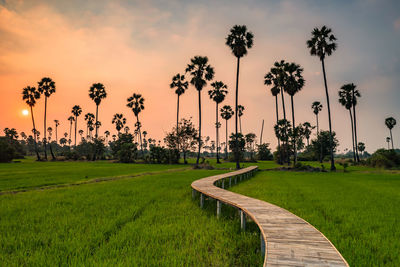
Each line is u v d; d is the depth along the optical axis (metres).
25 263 4.32
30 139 138.50
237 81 35.03
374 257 4.66
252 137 86.62
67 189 13.53
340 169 35.84
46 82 61.66
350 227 6.48
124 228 6.31
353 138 54.44
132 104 67.31
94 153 66.94
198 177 21.28
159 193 12.31
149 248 4.98
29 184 15.68
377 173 29.03
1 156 50.81
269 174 27.42
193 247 5.08
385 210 8.60
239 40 34.12
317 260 3.45
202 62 38.91
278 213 6.14
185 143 54.28
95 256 4.52
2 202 9.80
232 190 14.02
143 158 59.41
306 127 85.44
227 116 74.06
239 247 5.26
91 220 7.12
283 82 41.09
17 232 6.05
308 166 34.34
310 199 10.79
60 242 5.24
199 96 40.00
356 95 53.19
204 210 8.91
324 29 33.31
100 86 67.06
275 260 3.44
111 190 13.12
